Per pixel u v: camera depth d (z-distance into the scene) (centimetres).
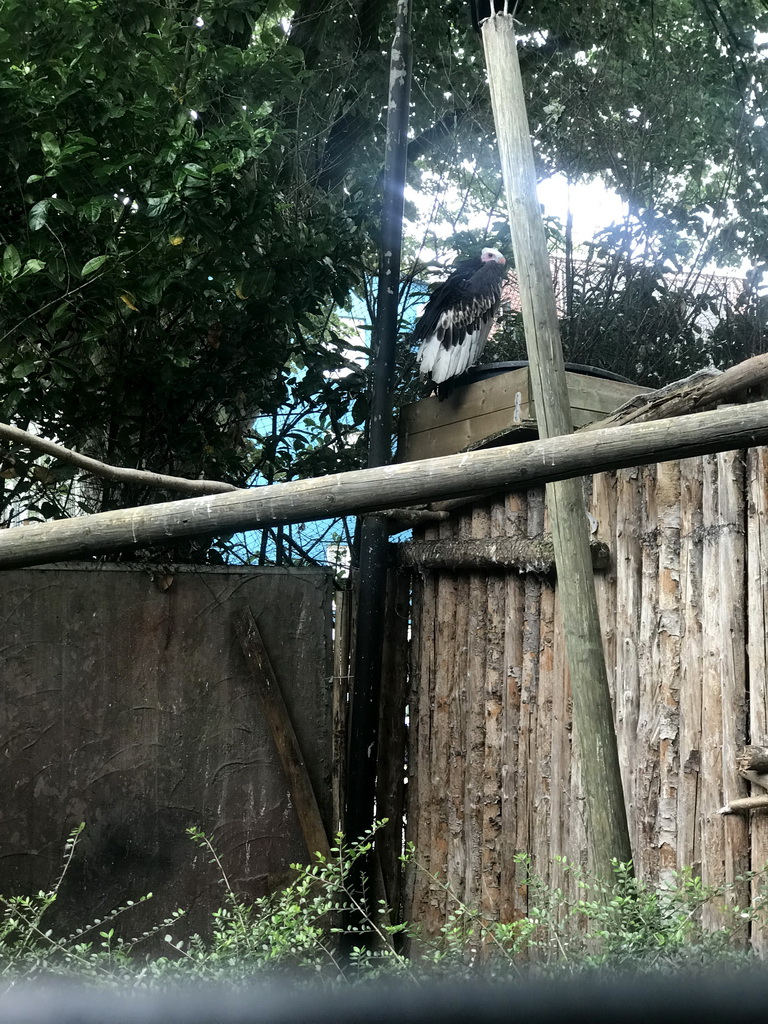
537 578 430
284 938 269
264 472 595
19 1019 71
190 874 475
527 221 321
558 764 399
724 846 313
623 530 373
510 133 325
